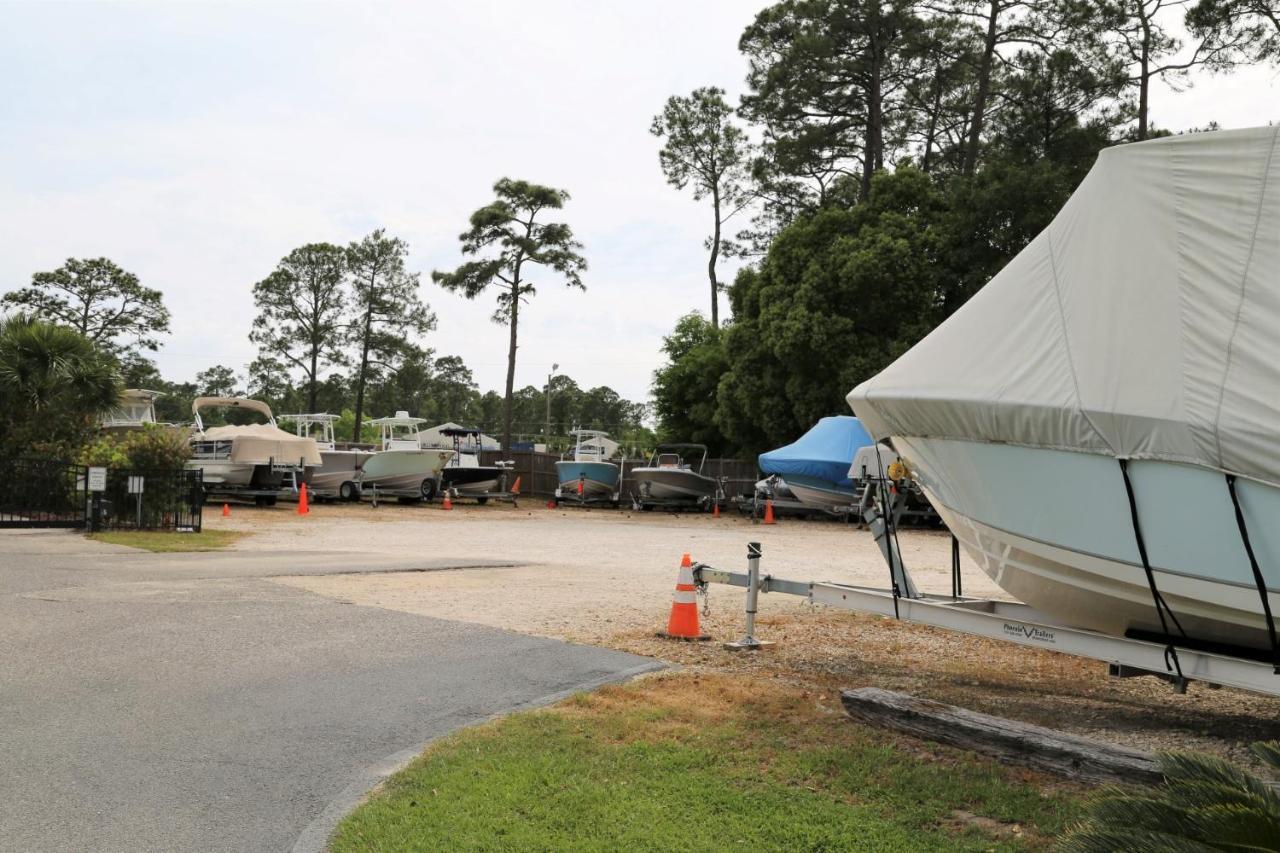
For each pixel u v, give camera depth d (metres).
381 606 10.68
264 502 30.55
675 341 41.72
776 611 11.16
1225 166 5.77
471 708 6.80
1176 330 5.76
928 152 42.81
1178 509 5.78
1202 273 5.73
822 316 29.55
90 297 63.25
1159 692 7.96
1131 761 5.21
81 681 7.19
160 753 5.66
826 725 6.49
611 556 17.23
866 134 41.72
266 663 7.90
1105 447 5.95
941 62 40.09
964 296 30.14
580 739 6.03
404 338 69.75
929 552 19.08
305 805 4.91
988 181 30.55
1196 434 5.55
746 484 33.09
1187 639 6.42
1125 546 6.11
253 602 10.65
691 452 37.91
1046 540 6.51
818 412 29.81
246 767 5.47
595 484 34.00
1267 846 3.12
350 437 75.00
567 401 106.62
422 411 98.50
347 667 7.85
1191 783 3.43
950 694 7.70
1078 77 34.31
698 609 11.04
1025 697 7.69
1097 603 6.69
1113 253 6.12
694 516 31.14
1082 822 4.13
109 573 12.70
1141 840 3.20
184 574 12.78
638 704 6.91
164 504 19.81
